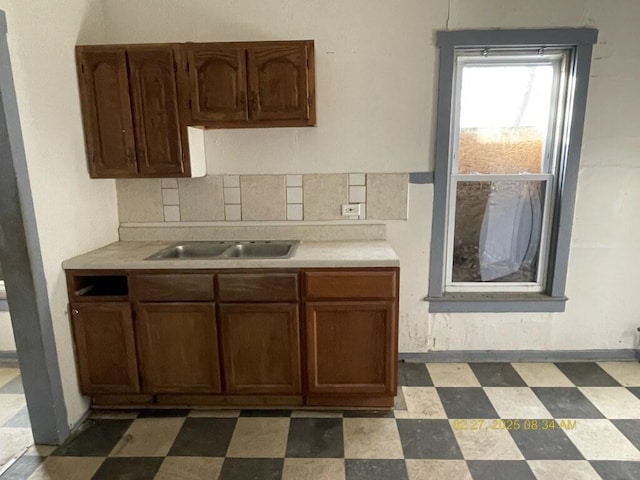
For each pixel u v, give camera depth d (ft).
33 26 6.28
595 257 8.79
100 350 7.32
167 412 7.56
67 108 7.11
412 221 8.74
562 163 8.45
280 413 7.47
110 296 7.18
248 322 7.20
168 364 7.37
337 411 7.48
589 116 8.23
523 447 6.46
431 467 6.08
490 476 5.89
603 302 8.98
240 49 7.24
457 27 7.97
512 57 8.25
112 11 8.09
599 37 7.89
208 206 8.79
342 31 8.06
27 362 6.50
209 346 7.29
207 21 8.09
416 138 8.44
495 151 8.69
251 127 7.96
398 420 7.18
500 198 8.85
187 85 7.38
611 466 6.05
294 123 7.52
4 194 6.01
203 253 8.54
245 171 8.65
